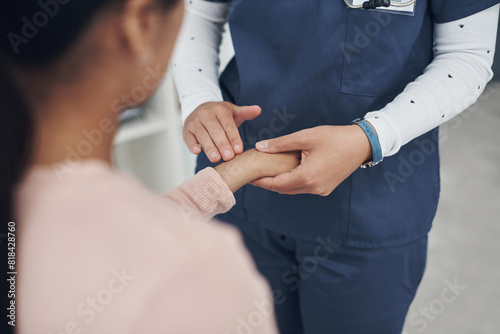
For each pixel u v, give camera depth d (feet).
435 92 2.53
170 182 5.89
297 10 2.65
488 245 6.27
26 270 0.98
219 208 2.22
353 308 3.24
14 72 0.92
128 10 0.92
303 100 2.85
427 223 3.09
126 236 1.00
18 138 0.96
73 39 0.92
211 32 3.32
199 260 1.04
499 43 9.43
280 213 3.07
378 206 2.91
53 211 1.00
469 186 7.40
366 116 2.56
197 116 2.76
